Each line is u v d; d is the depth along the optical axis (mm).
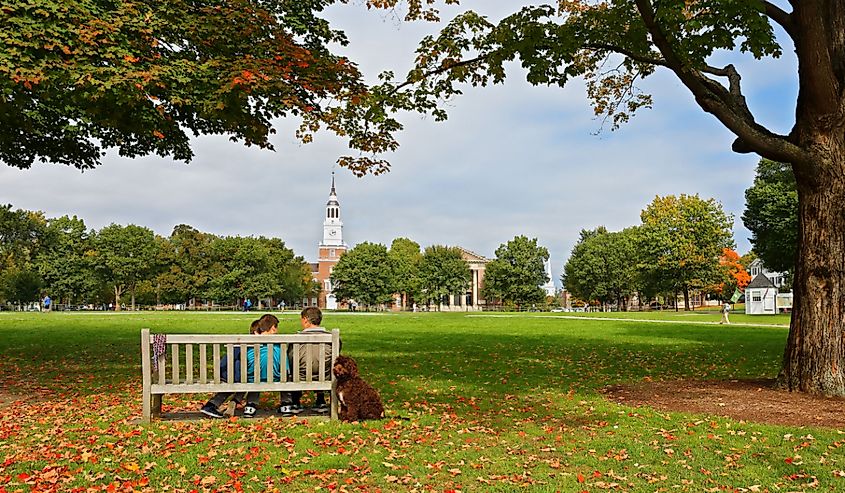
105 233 77812
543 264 87562
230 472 5746
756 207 53062
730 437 7133
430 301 96938
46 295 76625
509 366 14672
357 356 16859
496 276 86938
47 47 9016
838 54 10109
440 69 11703
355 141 12281
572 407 9273
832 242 9852
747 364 14742
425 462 6133
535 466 6062
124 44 9930
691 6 11117
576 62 12367
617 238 83875
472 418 8414
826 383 9742
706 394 9977
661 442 6973
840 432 7266
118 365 14562
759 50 11688
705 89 10469
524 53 11664
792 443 6832
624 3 11727
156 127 12469
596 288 81312
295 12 14352
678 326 32469
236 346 8141
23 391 10695
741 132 10086
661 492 5289
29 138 15992
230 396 8172
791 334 10375
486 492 5277
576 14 13109
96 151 17406
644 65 13953
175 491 5266
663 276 66312
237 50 11609
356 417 7895
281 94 11078
